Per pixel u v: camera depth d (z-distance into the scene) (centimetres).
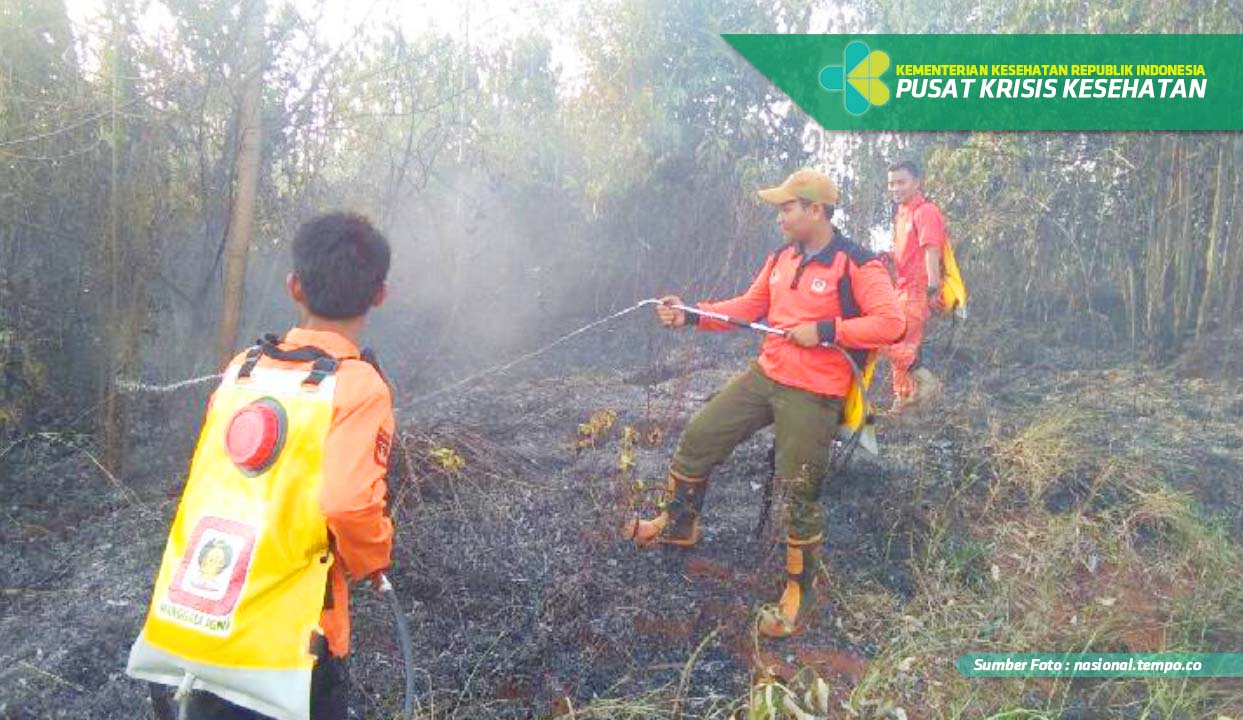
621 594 360
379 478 196
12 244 444
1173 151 682
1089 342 738
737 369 664
